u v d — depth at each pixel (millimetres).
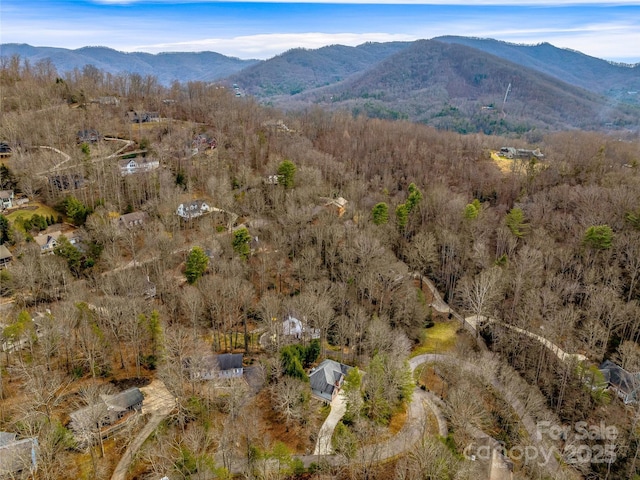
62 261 100188
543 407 79250
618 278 103688
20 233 108688
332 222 123750
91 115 181750
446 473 58062
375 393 73750
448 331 103188
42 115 167375
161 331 81625
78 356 81312
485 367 82625
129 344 87125
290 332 92062
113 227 111688
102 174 136125
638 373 81625
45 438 61469
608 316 94375
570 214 128500
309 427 72312
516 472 67875
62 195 130500
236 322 96938
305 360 86000
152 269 108375
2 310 88625
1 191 127875
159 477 60406
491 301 102812
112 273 103625
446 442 66500
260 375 81000
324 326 88188
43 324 77688
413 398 81312
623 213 119875
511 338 94625
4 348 77312
